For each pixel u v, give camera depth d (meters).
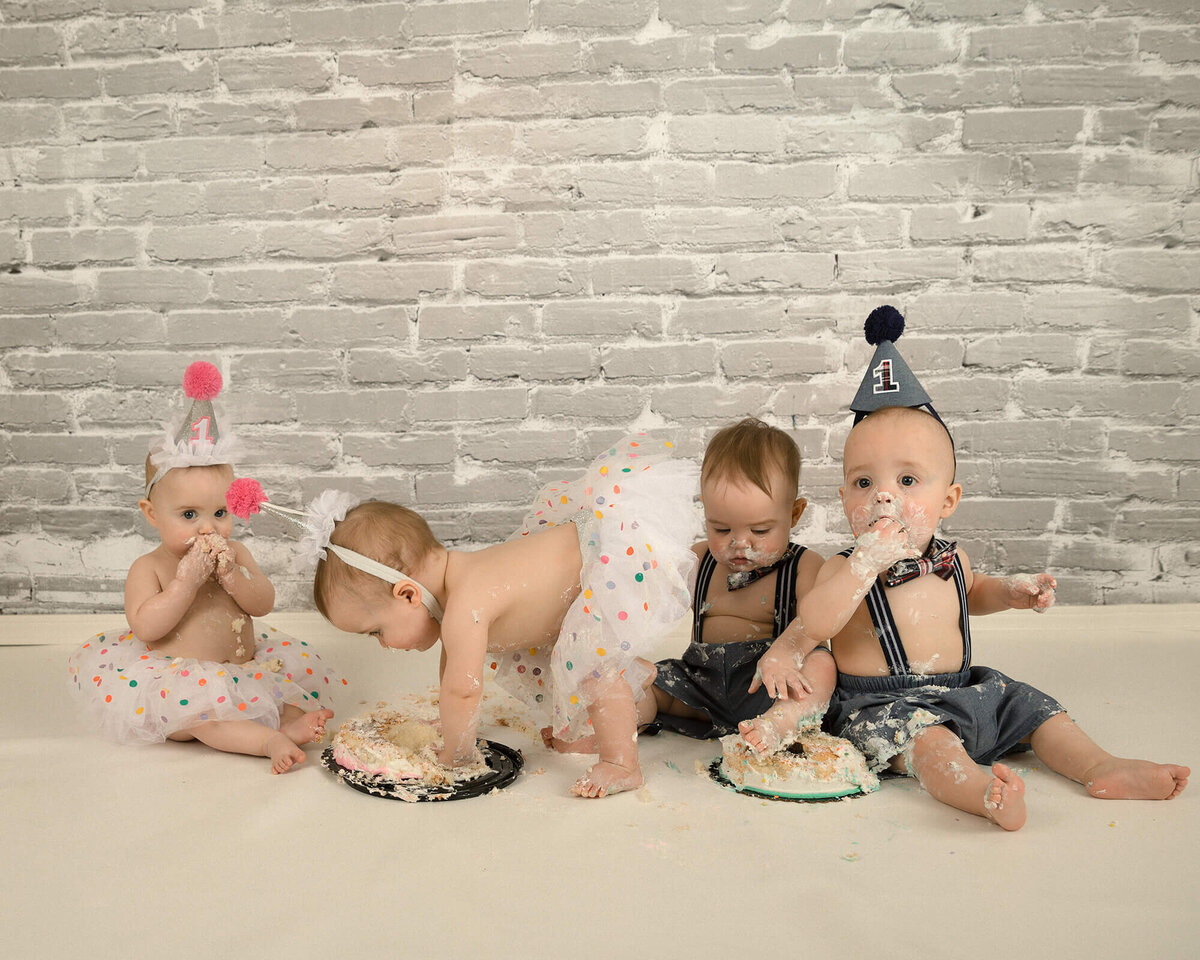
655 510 1.58
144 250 2.40
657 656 2.25
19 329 2.43
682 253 2.35
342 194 2.37
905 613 1.59
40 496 2.48
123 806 1.43
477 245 2.37
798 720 1.55
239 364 2.43
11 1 2.33
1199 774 1.51
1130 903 1.12
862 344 2.36
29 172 2.39
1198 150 2.26
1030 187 2.29
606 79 2.30
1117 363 2.33
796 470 1.76
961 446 2.37
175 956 1.03
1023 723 1.56
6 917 1.11
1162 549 2.38
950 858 1.25
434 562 1.55
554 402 2.41
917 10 2.25
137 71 2.35
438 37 2.31
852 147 2.30
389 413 2.43
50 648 2.36
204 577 1.74
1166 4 2.22
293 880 1.19
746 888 1.17
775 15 2.27
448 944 1.04
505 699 2.00
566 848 1.29
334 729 1.80
